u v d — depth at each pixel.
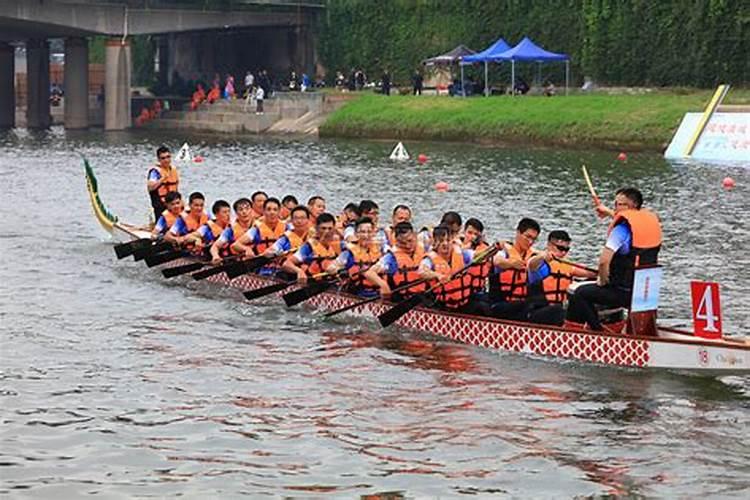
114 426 17.48
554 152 69.19
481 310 22.73
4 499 14.85
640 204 21.00
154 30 98.19
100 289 27.58
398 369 20.55
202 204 29.33
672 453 16.47
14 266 30.80
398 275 23.27
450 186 51.41
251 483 15.40
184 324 23.95
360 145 78.56
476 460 16.23
